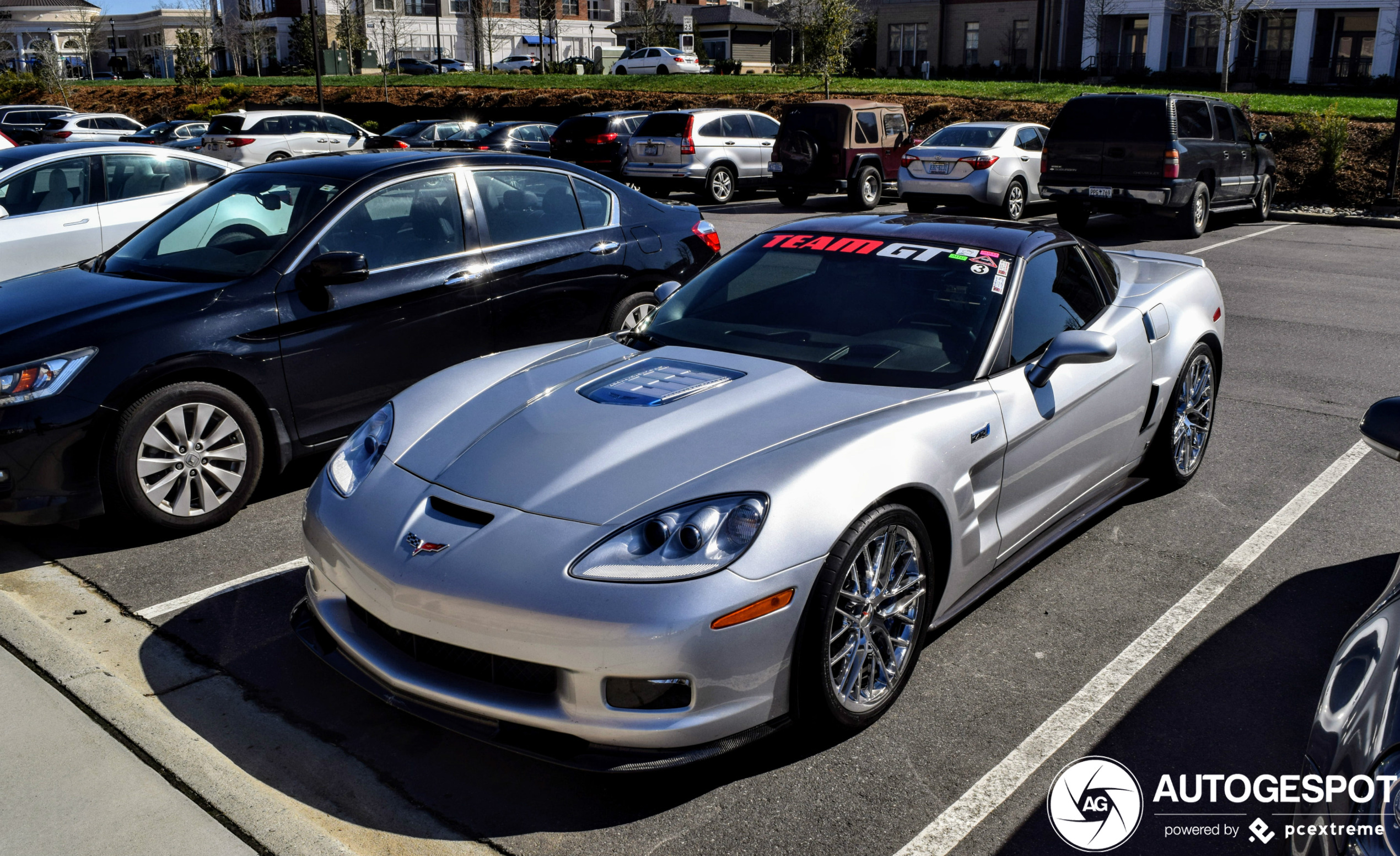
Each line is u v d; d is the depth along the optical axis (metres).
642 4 56.12
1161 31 39.84
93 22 72.25
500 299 5.40
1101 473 4.23
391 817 2.70
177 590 3.96
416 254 5.14
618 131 20.00
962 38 44.88
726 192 18.27
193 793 2.75
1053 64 43.16
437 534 2.81
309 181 5.12
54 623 3.69
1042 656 3.49
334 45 55.47
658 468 2.87
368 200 5.02
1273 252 12.36
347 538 2.95
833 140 16.78
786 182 17.27
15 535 4.48
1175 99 13.08
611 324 5.97
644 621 2.54
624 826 2.66
